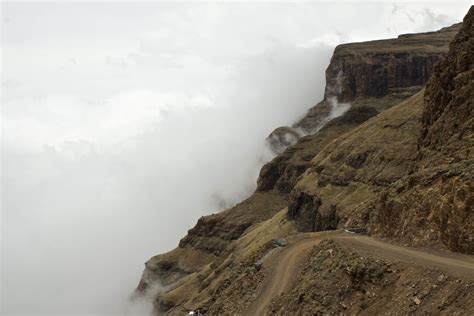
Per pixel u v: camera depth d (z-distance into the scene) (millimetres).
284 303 57125
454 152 72812
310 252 64562
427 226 56906
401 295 45156
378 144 166375
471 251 50281
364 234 70375
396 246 57250
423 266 46531
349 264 52625
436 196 57406
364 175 158500
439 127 89062
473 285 40438
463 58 91438
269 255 72875
